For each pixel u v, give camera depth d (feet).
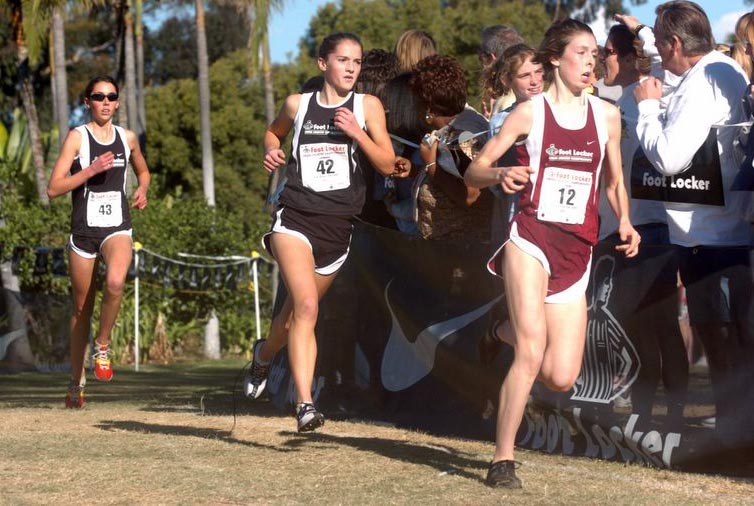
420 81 37.73
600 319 32.09
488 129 36.35
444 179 36.99
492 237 34.91
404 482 27.37
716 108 30.96
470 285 36.14
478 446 34.01
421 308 38.32
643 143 31.65
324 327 43.01
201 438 34.71
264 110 204.95
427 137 37.01
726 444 28.91
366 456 31.45
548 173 26.94
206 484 26.84
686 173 31.35
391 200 40.91
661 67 36.06
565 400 32.96
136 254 92.02
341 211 32.27
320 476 28.09
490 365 34.99
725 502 25.41
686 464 29.63
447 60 37.78
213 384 64.34
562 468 30.01
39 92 212.84
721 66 31.60
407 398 38.93
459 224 37.42
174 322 107.96
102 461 29.94
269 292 118.73
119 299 43.37
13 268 95.96
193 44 274.98
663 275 30.63
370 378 40.75
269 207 38.11
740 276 29.07
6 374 75.00
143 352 102.27
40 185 117.50
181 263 100.73
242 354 115.55
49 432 35.83
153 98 202.49
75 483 26.81
